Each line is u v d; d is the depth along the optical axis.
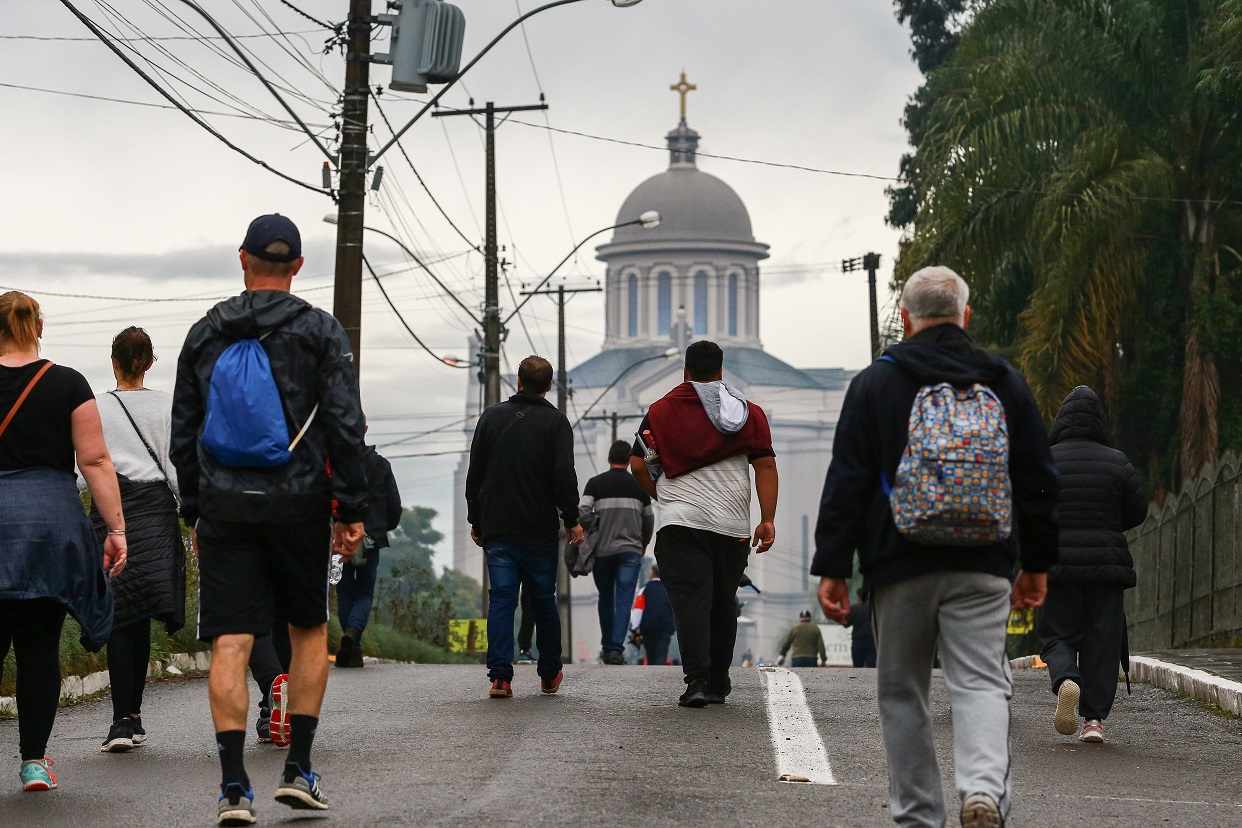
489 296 41.22
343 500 7.15
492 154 41.62
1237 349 28.66
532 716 11.33
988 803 5.86
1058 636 10.90
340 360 7.23
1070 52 29.94
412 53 24.38
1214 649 19.34
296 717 7.18
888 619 6.29
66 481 8.30
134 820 7.30
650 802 7.73
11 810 7.60
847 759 9.40
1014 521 6.36
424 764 8.91
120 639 9.84
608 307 197.75
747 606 175.25
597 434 178.88
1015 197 29.45
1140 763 9.86
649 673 15.94
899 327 31.70
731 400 11.98
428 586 33.16
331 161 24.45
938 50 52.59
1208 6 28.80
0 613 8.29
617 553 20.06
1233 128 29.03
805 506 181.25
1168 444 30.89
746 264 196.62
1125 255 27.86
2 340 8.41
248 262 7.42
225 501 7.02
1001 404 6.25
